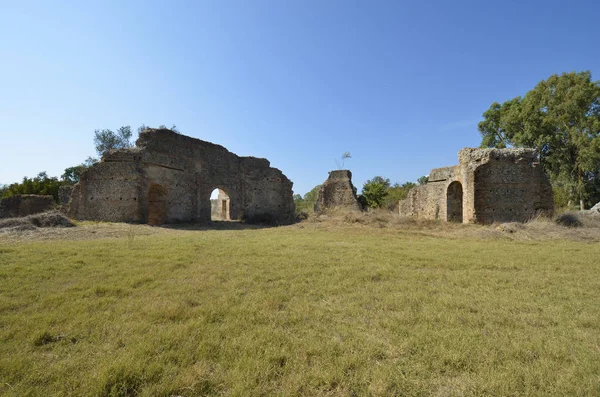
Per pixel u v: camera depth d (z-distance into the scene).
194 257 8.28
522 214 18.52
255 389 2.59
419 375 2.84
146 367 2.88
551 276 6.50
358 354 3.18
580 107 28.97
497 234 13.91
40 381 2.72
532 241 12.56
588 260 8.20
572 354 3.21
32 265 6.91
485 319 4.14
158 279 6.08
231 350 3.22
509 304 4.73
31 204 24.34
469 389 2.64
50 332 3.63
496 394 2.58
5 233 12.12
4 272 6.18
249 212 26.67
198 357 3.13
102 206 18.69
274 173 28.58
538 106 31.42
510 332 3.74
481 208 18.73
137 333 3.63
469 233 14.90
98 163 19.14
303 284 5.75
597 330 3.83
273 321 4.04
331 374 2.80
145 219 19.02
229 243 11.12
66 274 6.29
